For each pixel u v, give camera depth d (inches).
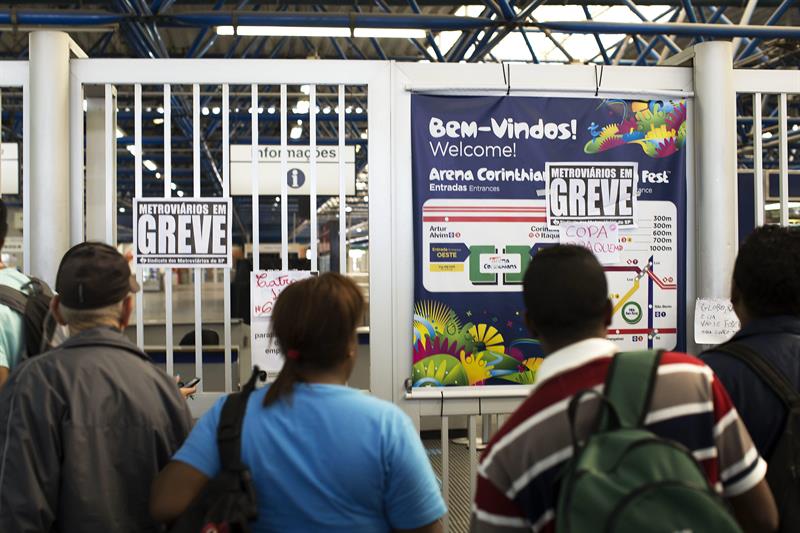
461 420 198.7
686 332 113.3
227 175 109.7
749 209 234.1
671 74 114.7
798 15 309.3
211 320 291.1
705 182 112.3
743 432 49.4
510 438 46.8
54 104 105.1
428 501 52.2
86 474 57.0
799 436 57.3
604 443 42.7
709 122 112.2
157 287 814.5
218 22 198.7
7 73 108.0
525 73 111.7
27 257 106.2
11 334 75.0
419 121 110.1
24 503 55.2
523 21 206.1
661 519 38.3
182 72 109.6
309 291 53.8
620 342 111.7
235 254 210.2
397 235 109.7
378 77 110.4
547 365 48.4
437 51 265.1
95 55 290.4
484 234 110.0
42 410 57.2
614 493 39.3
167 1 195.3
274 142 446.3
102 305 63.0
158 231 108.7
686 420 45.7
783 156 117.6
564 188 111.3
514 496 46.4
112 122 110.3
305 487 49.7
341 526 49.5
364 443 50.4
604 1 248.2
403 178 110.1
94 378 59.1
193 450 52.8
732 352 62.8
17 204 382.0
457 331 109.0
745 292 65.6
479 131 110.7
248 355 187.6
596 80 112.6
